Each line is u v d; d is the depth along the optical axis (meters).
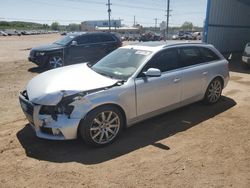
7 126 5.00
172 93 4.99
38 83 4.39
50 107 3.84
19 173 3.49
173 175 3.44
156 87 4.65
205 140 4.42
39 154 3.96
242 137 4.54
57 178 3.38
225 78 6.27
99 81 4.25
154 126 4.98
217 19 15.07
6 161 3.77
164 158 3.84
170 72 4.94
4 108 6.07
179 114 5.60
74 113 3.84
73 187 3.21
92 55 11.93
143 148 4.15
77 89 3.94
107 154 3.97
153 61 4.75
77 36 11.56
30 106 4.02
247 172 3.51
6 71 11.27
